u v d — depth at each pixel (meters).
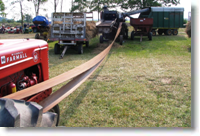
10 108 1.11
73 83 2.45
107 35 12.52
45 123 1.51
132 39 13.73
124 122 2.86
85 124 2.81
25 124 1.19
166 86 4.39
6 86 1.96
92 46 11.77
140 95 3.87
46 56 2.60
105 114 3.10
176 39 13.98
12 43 2.20
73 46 9.27
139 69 5.98
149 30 13.53
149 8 14.99
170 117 2.98
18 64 1.95
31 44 2.28
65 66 6.60
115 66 6.43
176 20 18.34
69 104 3.48
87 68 2.77
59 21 9.02
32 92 1.69
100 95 3.89
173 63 6.75
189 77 5.04
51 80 1.97
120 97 3.78
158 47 10.53
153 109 3.25
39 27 15.72
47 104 1.97
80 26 8.88
